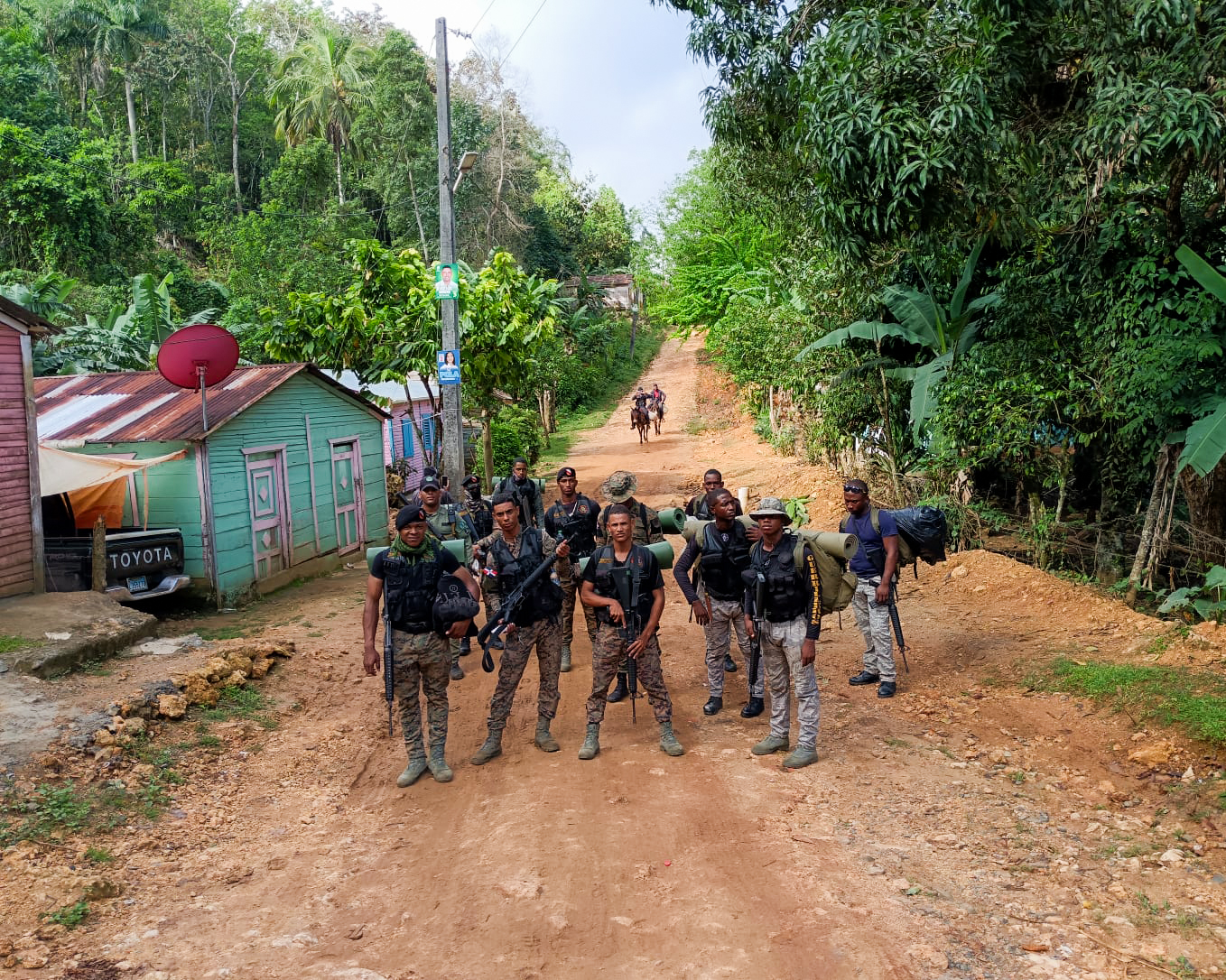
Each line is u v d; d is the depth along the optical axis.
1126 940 3.80
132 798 5.52
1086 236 9.95
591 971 3.69
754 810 5.22
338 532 14.28
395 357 16.41
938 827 5.01
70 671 7.17
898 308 13.12
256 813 5.61
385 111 42.41
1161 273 9.38
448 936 4.00
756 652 6.28
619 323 65.38
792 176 11.79
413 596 5.77
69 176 29.25
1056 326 10.55
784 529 5.95
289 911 4.31
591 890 4.34
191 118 53.91
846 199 8.30
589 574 6.12
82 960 3.79
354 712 7.51
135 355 22.23
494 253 16.86
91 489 10.71
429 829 5.26
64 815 5.11
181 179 44.19
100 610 8.46
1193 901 4.09
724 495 6.75
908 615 9.37
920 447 14.35
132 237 32.03
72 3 43.59
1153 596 9.45
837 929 3.92
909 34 7.88
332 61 45.00
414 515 5.73
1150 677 6.33
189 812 5.54
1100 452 11.37
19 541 8.82
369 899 4.43
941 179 7.54
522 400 33.06
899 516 7.24
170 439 10.52
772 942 3.85
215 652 7.95
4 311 8.61
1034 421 10.29
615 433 37.09
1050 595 9.12
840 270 12.82
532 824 5.10
